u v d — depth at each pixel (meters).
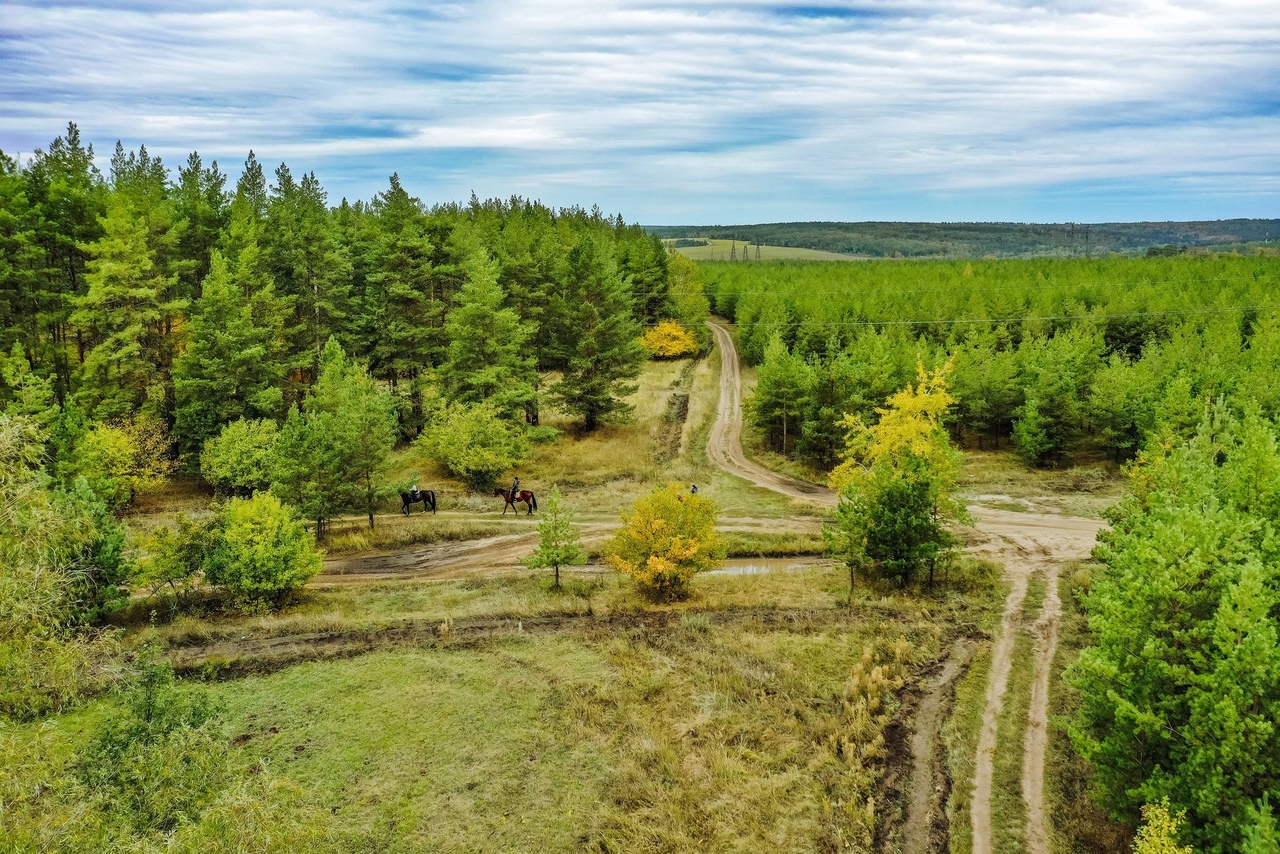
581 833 19.17
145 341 50.28
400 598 32.97
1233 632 15.84
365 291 64.44
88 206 48.97
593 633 29.14
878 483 32.91
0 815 10.34
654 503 32.25
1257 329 66.19
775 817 19.53
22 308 47.38
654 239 100.50
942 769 21.38
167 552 30.30
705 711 24.03
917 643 28.22
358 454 40.41
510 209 109.88
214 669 26.28
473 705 24.47
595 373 59.50
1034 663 26.67
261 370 49.50
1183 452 28.62
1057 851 18.16
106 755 13.95
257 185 82.31
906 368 58.31
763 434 60.97
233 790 12.49
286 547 30.78
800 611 31.05
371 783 20.84
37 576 12.55
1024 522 42.16
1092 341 62.50
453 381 53.12
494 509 45.03
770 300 89.31
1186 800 15.74
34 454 13.02
